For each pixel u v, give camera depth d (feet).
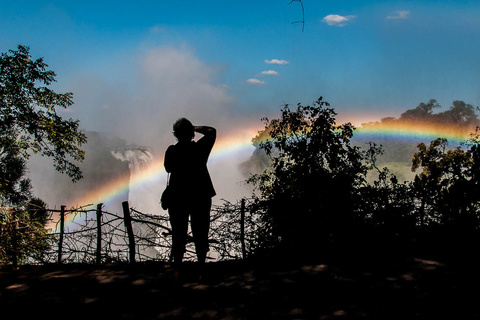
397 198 19.79
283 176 22.48
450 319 10.75
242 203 19.33
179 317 11.42
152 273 15.81
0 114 60.34
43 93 63.77
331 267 15.89
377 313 11.26
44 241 20.53
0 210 20.42
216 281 14.56
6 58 60.59
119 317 11.56
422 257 16.97
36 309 12.30
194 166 14.33
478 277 14.15
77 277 15.46
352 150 22.81
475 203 20.02
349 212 18.88
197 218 14.35
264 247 18.97
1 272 16.43
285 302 12.31
